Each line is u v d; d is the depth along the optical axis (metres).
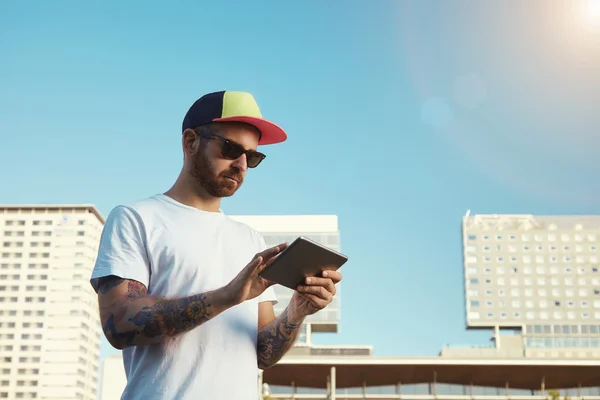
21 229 151.00
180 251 2.68
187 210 2.82
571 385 82.31
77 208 152.75
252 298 2.62
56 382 141.88
